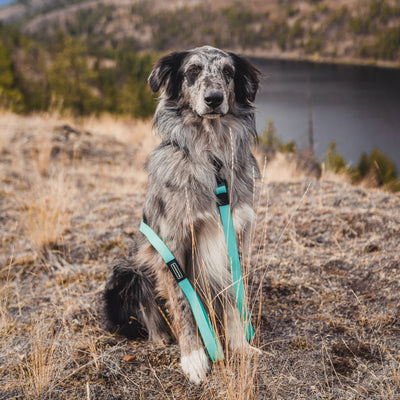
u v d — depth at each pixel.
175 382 2.44
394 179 8.55
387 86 126.81
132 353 2.69
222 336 2.65
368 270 3.45
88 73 26.97
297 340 2.76
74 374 2.46
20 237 4.41
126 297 2.81
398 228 4.03
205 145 2.77
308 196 5.14
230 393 2.16
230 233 2.65
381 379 2.35
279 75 152.62
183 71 2.88
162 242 2.67
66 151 7.91
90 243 4.20
